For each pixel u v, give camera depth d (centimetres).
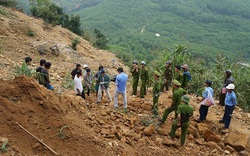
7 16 2528
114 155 627
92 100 1036
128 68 2689
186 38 12694
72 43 2706
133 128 816
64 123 617
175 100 844
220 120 970
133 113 940
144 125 855
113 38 10412
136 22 14462
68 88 1127
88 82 1077
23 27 2350
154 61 1438
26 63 916
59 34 2848
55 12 3344
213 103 912
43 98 644
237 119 1059
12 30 2256
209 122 944
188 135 858
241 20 17200
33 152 514
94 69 2078
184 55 1294
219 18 16838
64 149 561
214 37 13138
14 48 1888
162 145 773
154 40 9838
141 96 1174
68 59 2105
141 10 16400
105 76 1005
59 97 731
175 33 13450
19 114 569
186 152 765
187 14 16988
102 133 710
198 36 13062
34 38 2316
